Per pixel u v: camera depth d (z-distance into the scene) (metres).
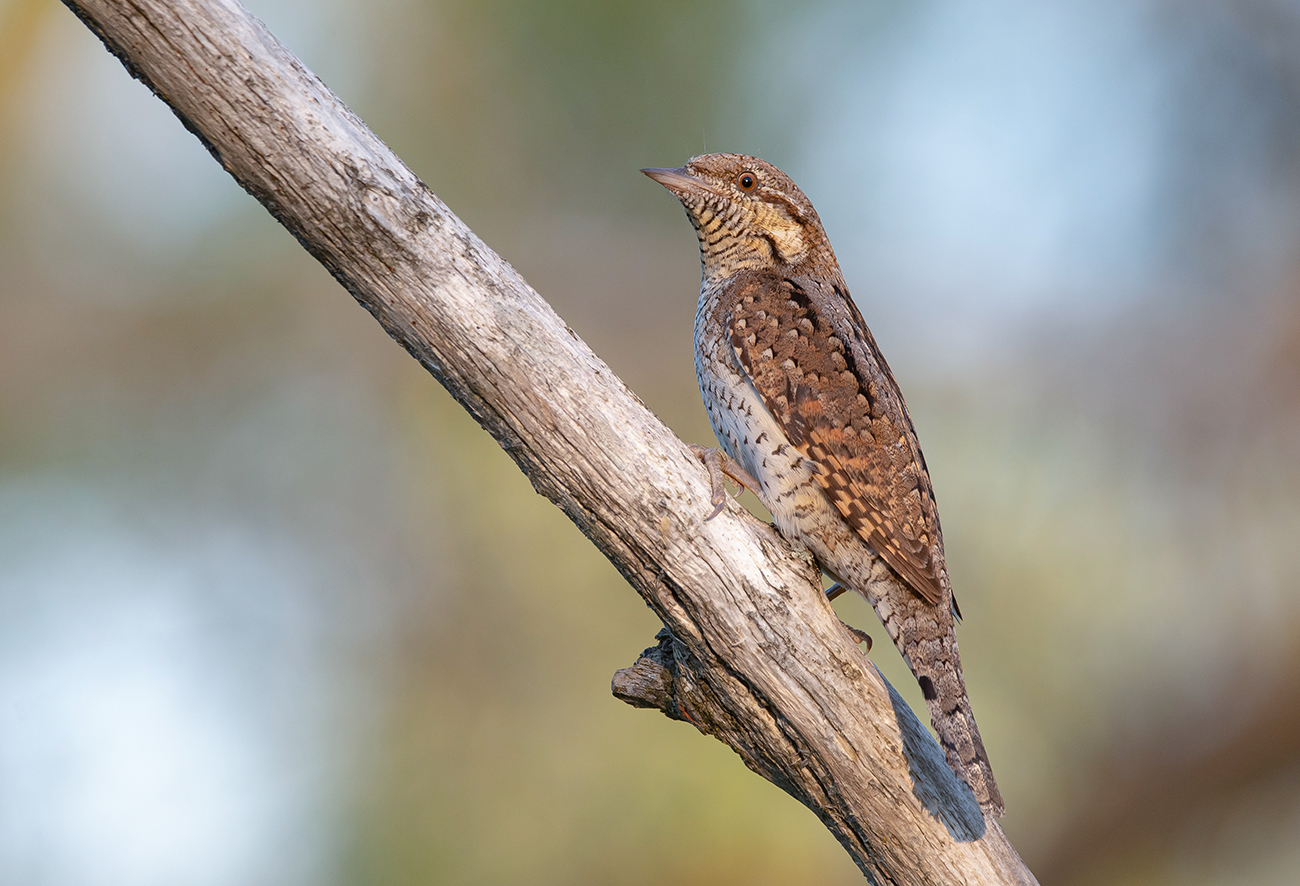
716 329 7.46
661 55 13.97
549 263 14.33
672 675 6.27
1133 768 11.40
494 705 10.77
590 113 14.23
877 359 7.63
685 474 5.68
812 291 7.75
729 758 10.16
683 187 8.17
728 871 9.97
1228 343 13.21
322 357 13.30
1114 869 11.57
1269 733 11.30
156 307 13.51
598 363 5.65
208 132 5.18
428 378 12.66
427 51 13.91
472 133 14.16
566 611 10.98
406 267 5.40
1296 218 13.46
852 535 6.99
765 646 5.77
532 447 5.65
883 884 6.20
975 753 6.40
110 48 5.09
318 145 5.20
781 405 6.99
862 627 10.80
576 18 13.86
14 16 13.23
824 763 5.93
